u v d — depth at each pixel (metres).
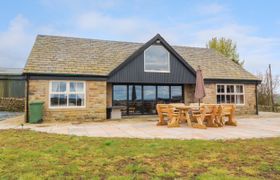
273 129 10.29
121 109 16.14
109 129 10.40
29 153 5.70
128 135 8.73
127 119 14.87
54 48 16.12
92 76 14.50
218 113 11.27
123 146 6.61
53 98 13.80
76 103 14.27
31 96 13.30
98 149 6.23
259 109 24.48
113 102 16.36
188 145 6.70
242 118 15.26
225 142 7.16
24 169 4.57
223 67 19.39
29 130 9.83
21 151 5.92
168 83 16.91
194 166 4.85
